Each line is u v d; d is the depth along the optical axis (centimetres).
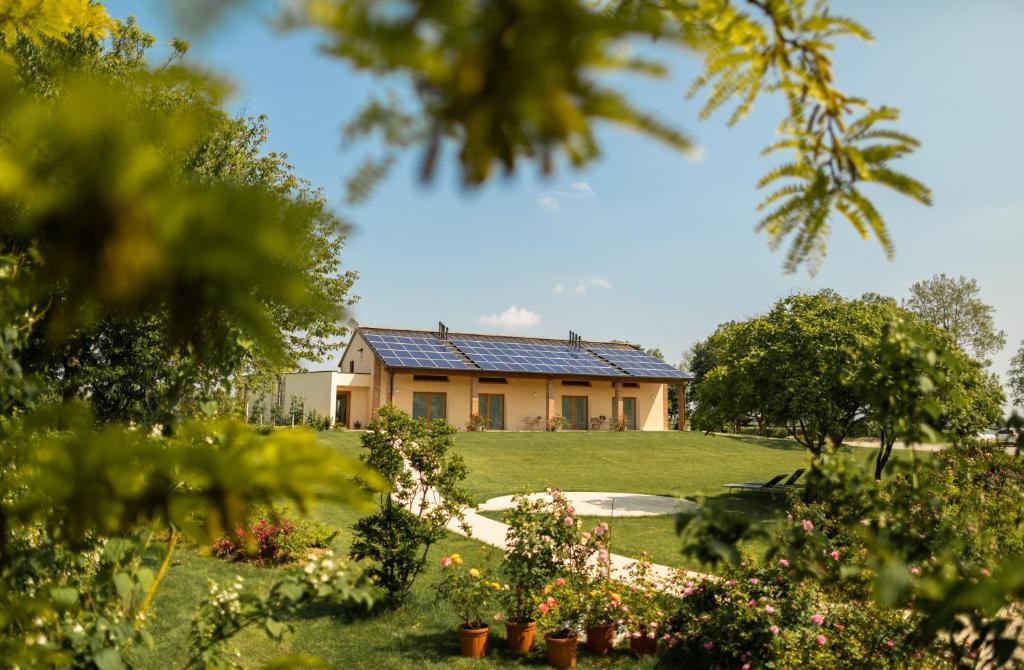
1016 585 81
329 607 862
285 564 1002
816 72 92
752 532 182
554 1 37
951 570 179
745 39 89
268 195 44
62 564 208
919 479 246
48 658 102
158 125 43
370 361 3644
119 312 50
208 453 56
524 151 40
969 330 4819
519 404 3738
